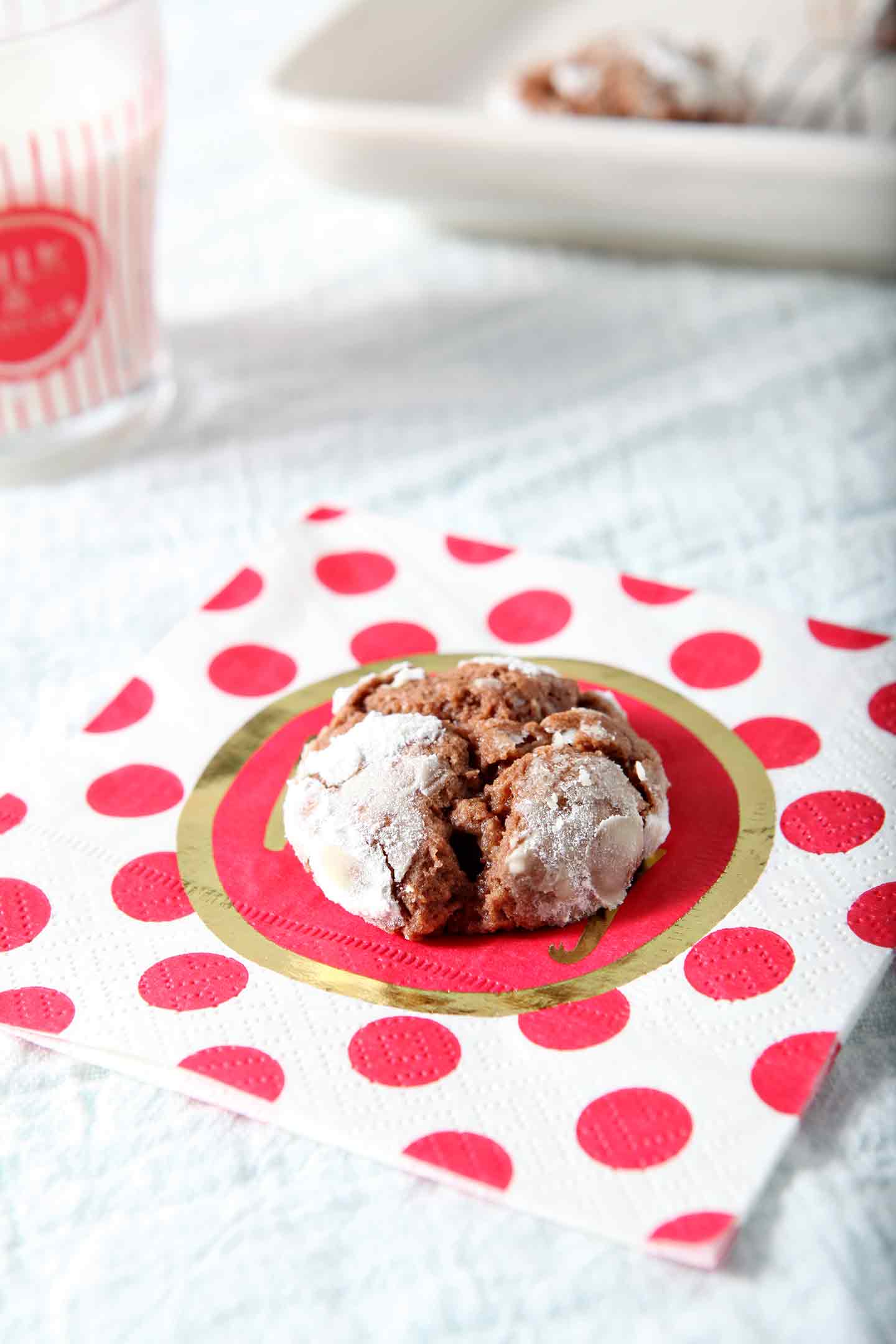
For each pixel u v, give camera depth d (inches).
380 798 14.2
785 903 14.2
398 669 15.5
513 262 23.5
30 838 15.0
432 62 25.4
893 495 18.8
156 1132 13.3
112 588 18.2
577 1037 13.4
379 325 22.1
